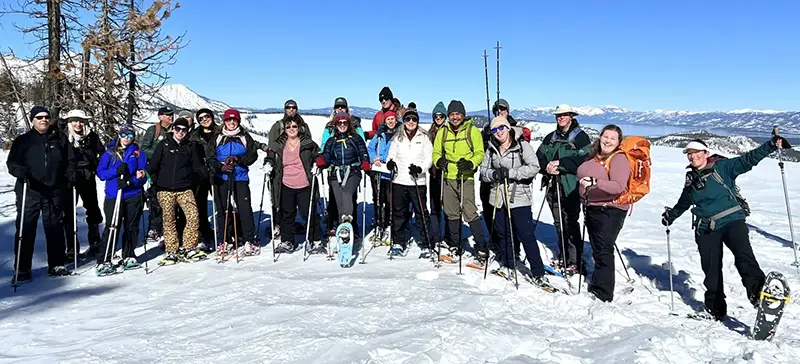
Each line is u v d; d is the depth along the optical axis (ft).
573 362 10.68
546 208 33.19
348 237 18.60
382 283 16.22
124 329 13.05
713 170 13.78
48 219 18.02
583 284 17.21
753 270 13.21
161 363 10.93
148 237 23.67
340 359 10.68
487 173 17.44
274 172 21.39
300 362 10.71
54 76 34.50
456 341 11.39
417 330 11.94
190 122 20.72
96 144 21.39
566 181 17.84
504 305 13.99
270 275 17.47
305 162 20.72
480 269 18.24
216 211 20.93
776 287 11.80
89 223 21.44
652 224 29.22
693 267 20.12
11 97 36.35
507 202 16.46
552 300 14.85
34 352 11.84
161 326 13.16
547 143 18.78
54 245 18.24
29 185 17.31
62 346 12.14
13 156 17.39
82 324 13.60
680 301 15.71
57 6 34.27
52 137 18.21
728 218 13.57
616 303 15.19
